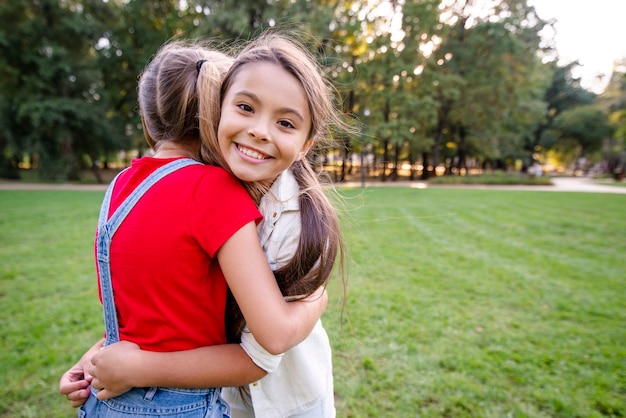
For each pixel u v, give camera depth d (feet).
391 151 94.27
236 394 3.41
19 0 58.34
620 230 23.90
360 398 7.49
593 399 7.52
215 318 2.54
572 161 135.74
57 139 62.69
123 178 2.76
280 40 2.74
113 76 66.54
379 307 11.69
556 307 11.90
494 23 71.36
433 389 7.76
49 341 9.41
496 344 9.59
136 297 2.37
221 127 2.46
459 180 73.97
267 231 2.70
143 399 2.42
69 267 15.23
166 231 2.33
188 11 62.90
